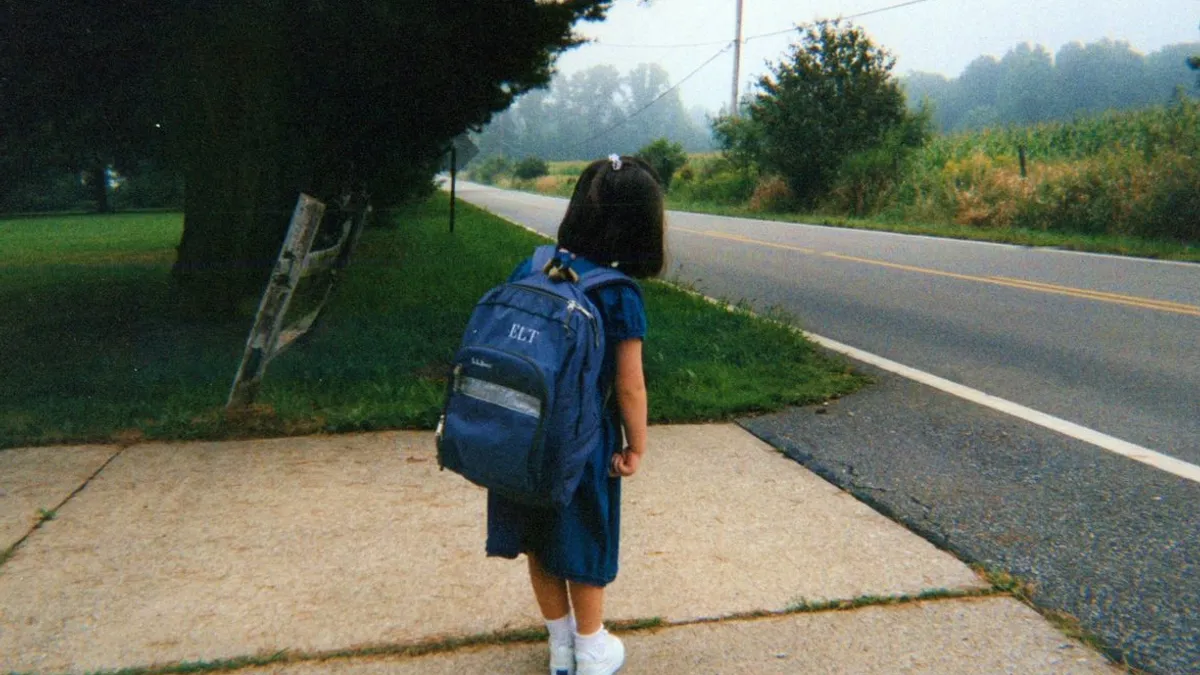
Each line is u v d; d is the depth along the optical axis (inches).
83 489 160.1
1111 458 184.1
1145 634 114.3
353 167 346.6
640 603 121.4
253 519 147.4
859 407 222.7
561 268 93.0
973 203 837.2
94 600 121.0
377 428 196.1
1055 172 792.3
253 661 107.1
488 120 387.9
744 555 135.9
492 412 87.1
